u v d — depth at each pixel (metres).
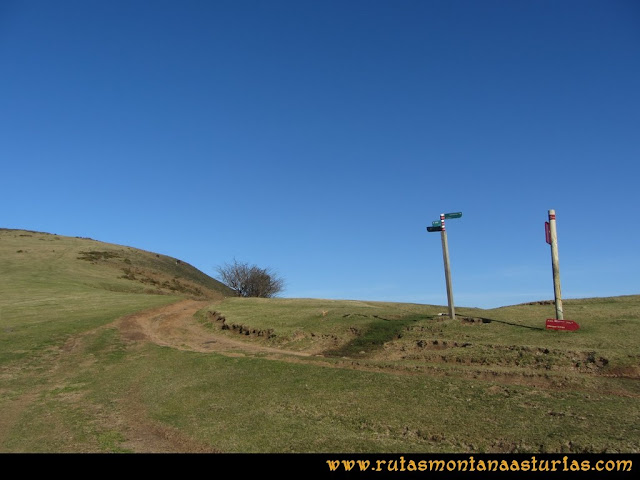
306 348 20.30
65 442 11.38
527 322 18.50
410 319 21.47
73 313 32.19
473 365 14.88
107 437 11.62
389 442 9.71
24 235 82.50
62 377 19.52
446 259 20.02
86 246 77.12
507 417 10.24
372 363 15.95
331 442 9.78
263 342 22.72
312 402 12.64
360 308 26.23
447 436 9.79
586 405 10.45
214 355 19.81
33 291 42.72
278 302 34.31
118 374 19.23
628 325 16.50
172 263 84.81
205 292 68.25
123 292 49.94
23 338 24.88
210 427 11.53
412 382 13.27
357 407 11.89
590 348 14.27
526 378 13.01
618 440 8.56
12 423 13.57
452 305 19.81
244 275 60.00
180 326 29.70
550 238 17.34
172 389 15.74
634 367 12.77
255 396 13.77
